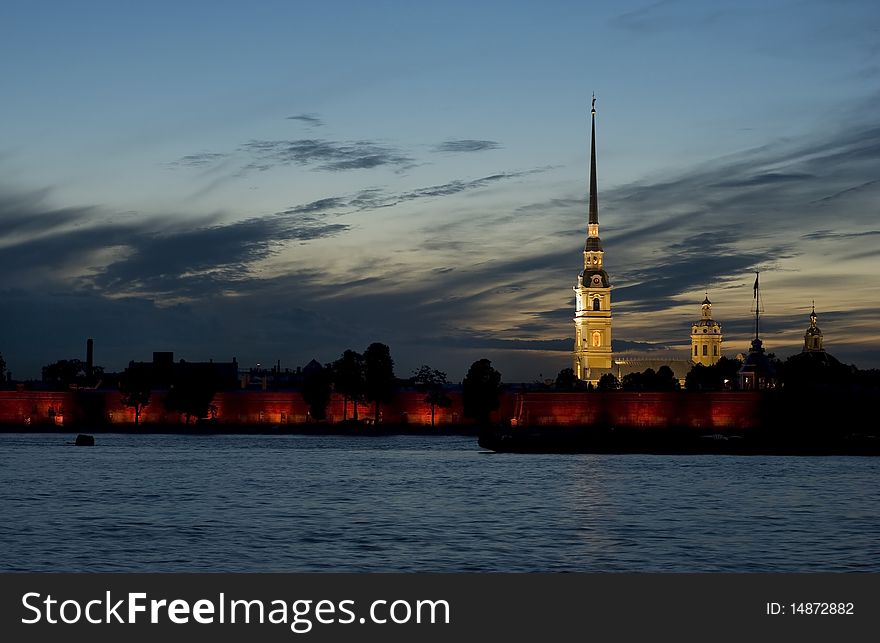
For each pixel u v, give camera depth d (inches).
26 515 3949.3
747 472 5984.3
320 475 5738.2
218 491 4849.9
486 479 5477.4
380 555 3088.1
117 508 4170.8
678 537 3412.9
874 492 4783.5
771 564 2974.9
